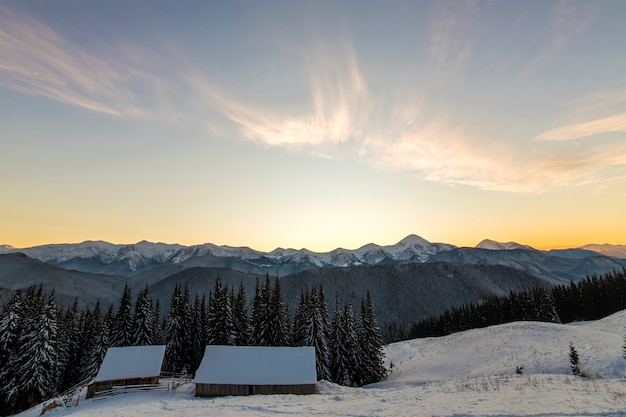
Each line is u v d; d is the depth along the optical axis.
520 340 51.09
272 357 44.72
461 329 120.25
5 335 48.22
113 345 61.06
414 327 152.88
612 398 15.44
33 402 47.69
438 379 45.94
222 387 40.03
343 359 56.34
